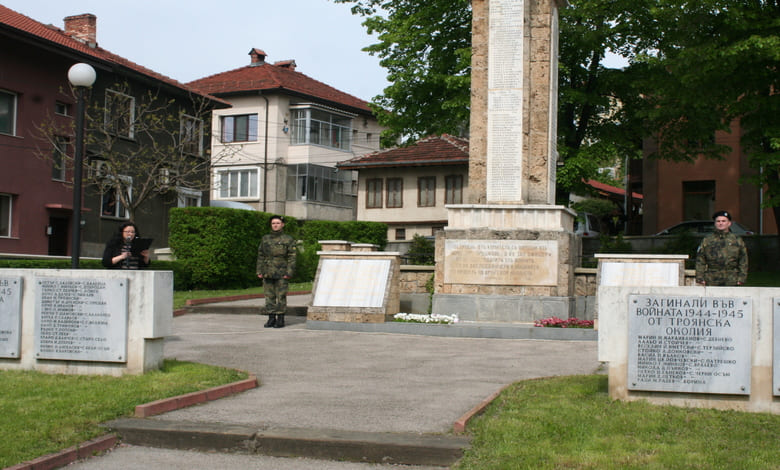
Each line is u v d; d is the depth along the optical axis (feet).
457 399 29.01
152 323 31.30
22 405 26.48
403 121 103.76
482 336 49.57
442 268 55.26
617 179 260.62
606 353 27.27
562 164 92.73
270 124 174.09
